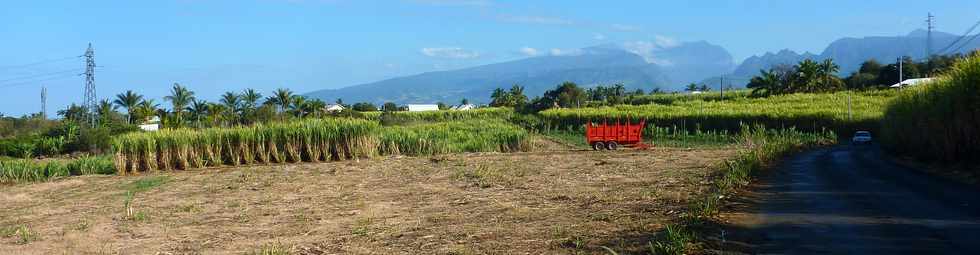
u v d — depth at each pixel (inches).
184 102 3304.6
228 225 451.8
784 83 3917.3
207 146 1084.5
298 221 459.8
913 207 437.1
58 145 1913.1
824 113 2391.7
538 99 5137.8
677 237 308.3
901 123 1078.4
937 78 919.7
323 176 820.0
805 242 321.1
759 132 1855.3
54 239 409.1
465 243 344.5
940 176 697.6
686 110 2851.9
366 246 351.9
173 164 1053.8
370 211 499.8
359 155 1151.6
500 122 3152.1
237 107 3575.3
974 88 755.4
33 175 1008.2
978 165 745.0
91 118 2938.0
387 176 801.6
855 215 404.8
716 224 372.8
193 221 474.6
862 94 3319.4
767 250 303.0
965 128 767.7
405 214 478.6
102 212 541.3
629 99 4717.0
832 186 588.4
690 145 1720.0
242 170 956.6
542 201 521.0
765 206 452.4
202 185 760.3
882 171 778.2
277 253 334.0
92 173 1055.0
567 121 2960.1
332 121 1181.1
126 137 1037.2
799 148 1451.8
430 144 1273.4
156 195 671.1
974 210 418.3
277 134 1125.7
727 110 2687.0
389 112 4020.7
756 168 741.9
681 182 630.5
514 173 781.9
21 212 579.5
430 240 358.6
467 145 1413.6
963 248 300.4
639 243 318.3
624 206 467.2
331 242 369.1
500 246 330.3
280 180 780.0
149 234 420.2
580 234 353.1
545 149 1557.6
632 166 866.1
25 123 3046.3
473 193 598.2
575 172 787.4
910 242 316.5
